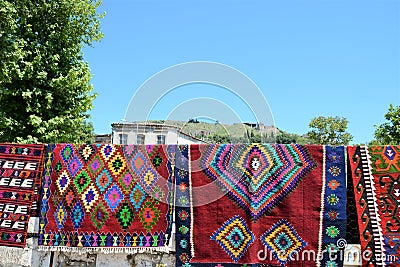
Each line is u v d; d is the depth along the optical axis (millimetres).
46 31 13203
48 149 5094
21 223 4973
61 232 4879
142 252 4789
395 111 20406
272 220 4672
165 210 4816
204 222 4738
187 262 4695
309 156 4730
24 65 12062
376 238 4469
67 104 13391
